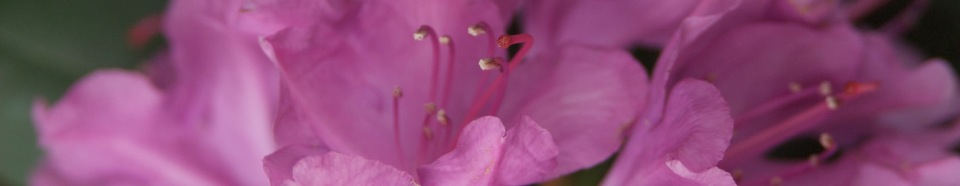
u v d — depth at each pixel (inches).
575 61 8.0
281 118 7.1
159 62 11.1
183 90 9.6
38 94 12.2
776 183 9.0
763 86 8.9
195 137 10.1
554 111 8.0
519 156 6.9
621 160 8.1
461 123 8.2
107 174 10.9
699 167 6.9
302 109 7.3
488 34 7.7
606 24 8.9
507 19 8.0
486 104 8.0
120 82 10.3
